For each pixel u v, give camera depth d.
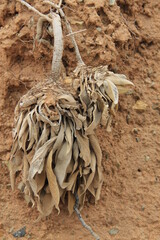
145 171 2.12
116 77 1.98
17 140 1.97
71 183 1.96
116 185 2.10
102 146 2.13
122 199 2.09
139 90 2.23
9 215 2.06
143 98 2.22
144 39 2.29
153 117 2.21
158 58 2.29
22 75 2.14
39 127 1.93
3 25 2.19
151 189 2.10
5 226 2.04
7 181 2.11
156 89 2.24
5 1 2.18
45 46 2.11
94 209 2.06
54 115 1.90
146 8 2.32
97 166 2.01
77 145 1.95
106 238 2.01
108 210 2.07
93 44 2.11
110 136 2.15
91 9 2.12
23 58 2.15
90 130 1.94
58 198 1.93
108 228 2.04
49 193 1.97
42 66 2.14
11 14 2.18
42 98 1.92
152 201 2.08
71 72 2.09
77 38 2.11
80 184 2.00
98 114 1.95
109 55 2.12
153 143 2.16
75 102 1.93
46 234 2.02
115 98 1.93
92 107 1.94
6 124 2.13
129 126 2.19
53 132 1.92
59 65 1.97
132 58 2.26
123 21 2.23
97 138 2.10
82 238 2.00
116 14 2.18
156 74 2.26
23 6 2.15
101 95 1.93
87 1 2.14
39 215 2.02
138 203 2.08
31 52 2.13
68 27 2.04
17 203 2.08
